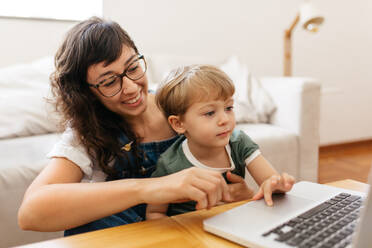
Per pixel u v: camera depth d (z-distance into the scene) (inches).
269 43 101.5
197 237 19.8
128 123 33.3
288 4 102.0
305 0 90.0
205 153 31.4
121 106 29.9
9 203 44.1
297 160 67.1
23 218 22.4
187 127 30.0
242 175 33.6
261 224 19.6
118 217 28.4
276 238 17.6
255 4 97.7
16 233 44.7
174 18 88.0
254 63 100.6
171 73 32.7
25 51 73.5
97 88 28.6
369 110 119.1
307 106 66.8
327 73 111.3
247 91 73.2
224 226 19.7
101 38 27.5
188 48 91.0
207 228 20.2
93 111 30.4
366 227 13.7
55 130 60.3
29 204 22.3
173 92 30.1
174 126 31.4
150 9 84.8
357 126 118.1
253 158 32.3
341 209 20.9
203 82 28.2
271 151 62.8
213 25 93.3
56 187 23.0
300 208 21.8
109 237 20.1
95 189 22.5
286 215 20.7
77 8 78.3
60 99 31.8
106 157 30.6
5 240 44.3
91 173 30.3
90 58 27.5
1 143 53.9
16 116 57.9
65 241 19.8
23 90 61.4
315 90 67.4
